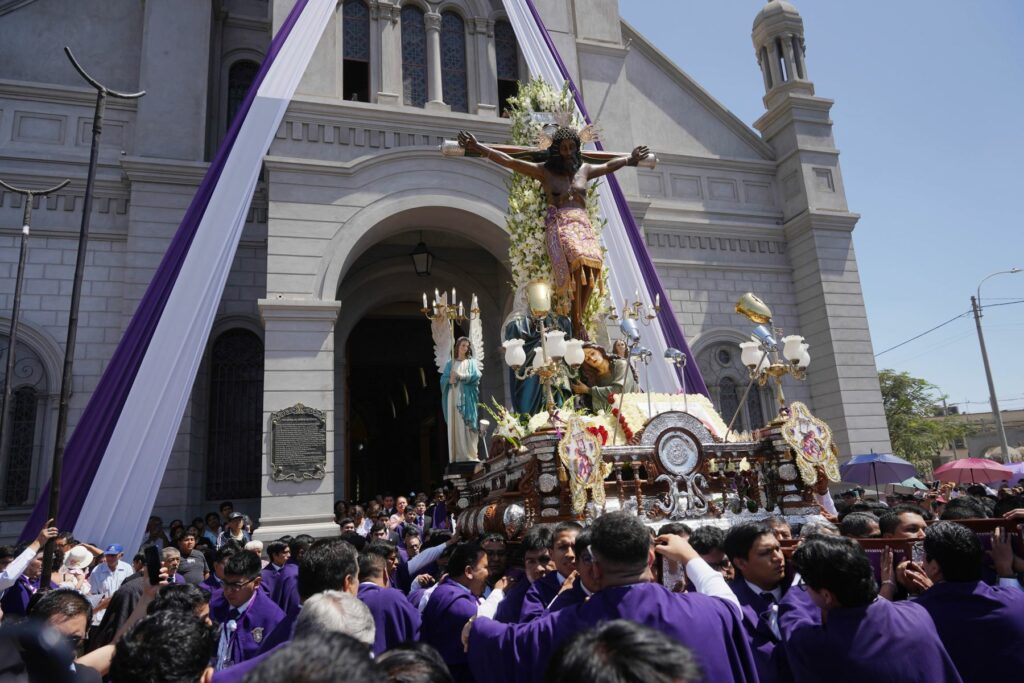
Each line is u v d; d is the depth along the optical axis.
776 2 22.38
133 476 11.85
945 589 3.76
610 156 10.53
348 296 19.19
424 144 16.95
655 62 21.83
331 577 4.36
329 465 14.22
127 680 2.59
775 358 8.08
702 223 20.58
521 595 4.89
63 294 15.52
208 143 17.89
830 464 7.30
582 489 6.30
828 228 20.77
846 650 3.12
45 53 16.86
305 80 16.44
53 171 15.96
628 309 9.80
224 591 5.45
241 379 16.78
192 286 13.12
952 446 47.56
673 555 3.62
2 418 9.55
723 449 7.28
